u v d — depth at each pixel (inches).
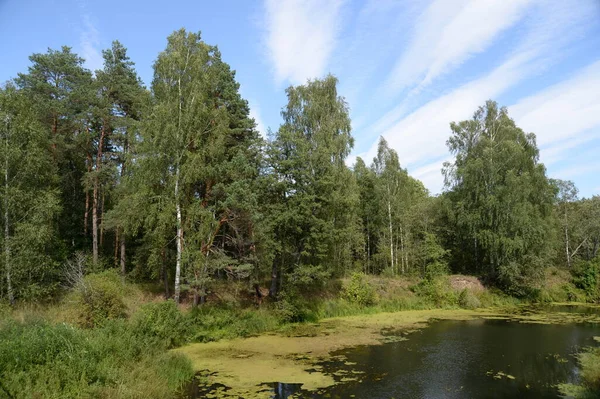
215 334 759.7
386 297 1217.4
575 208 1956.2
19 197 781.3
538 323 960.9
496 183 1392.7
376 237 1681.8
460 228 1491.1
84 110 1055.6
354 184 1146.7
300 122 1082.1
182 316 735.1
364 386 487.2
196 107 868.0
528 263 1328.7
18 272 758.5
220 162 916.6
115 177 1079.6
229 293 998.4
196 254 815.1
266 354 647.8
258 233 884.0
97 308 668.7
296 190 933.8
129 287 957.2
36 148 830.5
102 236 1286.9
